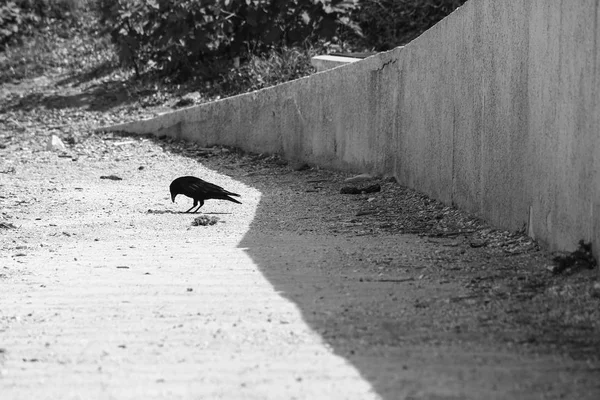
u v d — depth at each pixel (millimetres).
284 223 18359
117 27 39781
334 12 37125
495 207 16016
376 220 18406
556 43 12844
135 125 35000
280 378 8320
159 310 11055
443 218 18078
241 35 38250
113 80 41094
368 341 9430
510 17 14961
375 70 24359
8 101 40562
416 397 7668
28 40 47594
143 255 14875
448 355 8867
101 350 9477
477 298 11094
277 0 36781
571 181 12391
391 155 23719
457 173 18422
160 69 40688
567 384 7930
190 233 17281
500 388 7859
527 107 14234
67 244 16281
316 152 28297
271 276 12812
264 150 30984
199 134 33219
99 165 29266
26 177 26859
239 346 9422
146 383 8344
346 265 13414
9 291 12391
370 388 7941
